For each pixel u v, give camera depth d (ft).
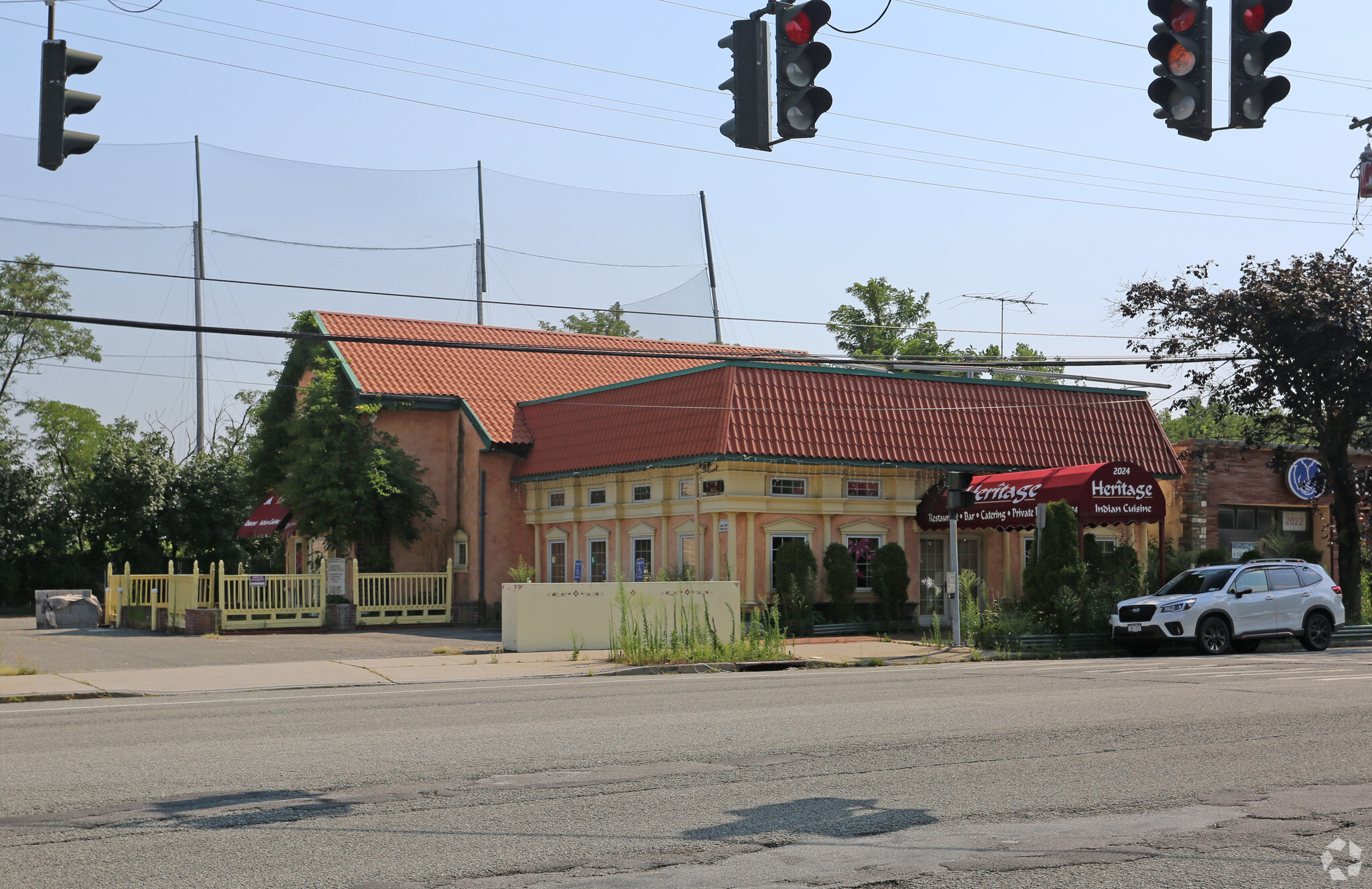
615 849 23.99
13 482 168.96
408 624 111.34
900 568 98.89
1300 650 86.28
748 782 30.86
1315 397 104.22
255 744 37.63
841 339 198.80
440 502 125.59
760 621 88.74
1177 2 34.17
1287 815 27.25
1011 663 75.10
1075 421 111.34
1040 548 89.92
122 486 164.66
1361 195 72.59
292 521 133.49
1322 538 126.82
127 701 55.83
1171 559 106.11
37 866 22.71
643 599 83.15
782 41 33.65
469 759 34.42
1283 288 101.24
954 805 28.17
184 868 22.61
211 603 104.06
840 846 24.27
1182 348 108.37
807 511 98.94
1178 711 44.83
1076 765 33.37
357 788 30.19
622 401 110.42
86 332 198.18
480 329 137.59
